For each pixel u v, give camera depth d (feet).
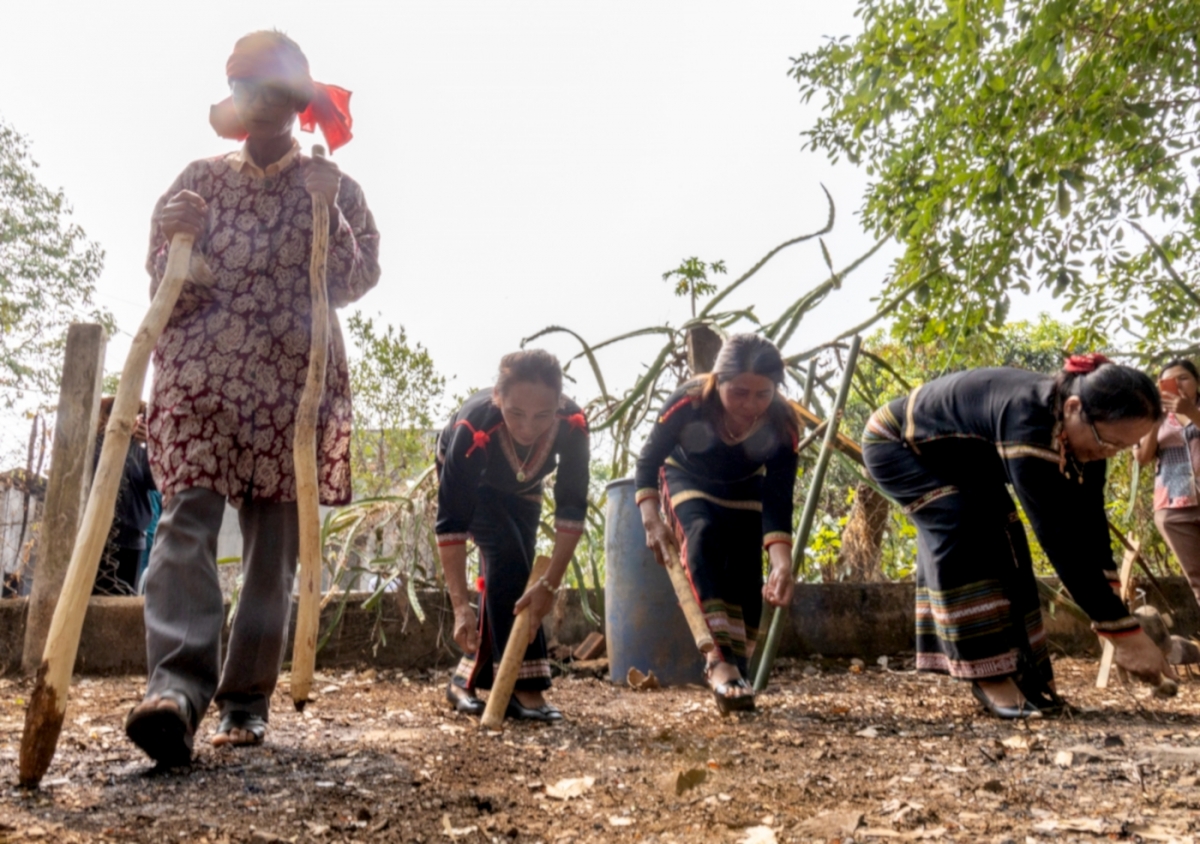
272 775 7.97
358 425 23.79
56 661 7.31
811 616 17.65
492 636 11.82
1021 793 7.61
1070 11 16.99
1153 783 7.80
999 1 18.01
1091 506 10.53
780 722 11.16
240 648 9.17
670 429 12.14
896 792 7.70
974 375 11.19
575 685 15.01
